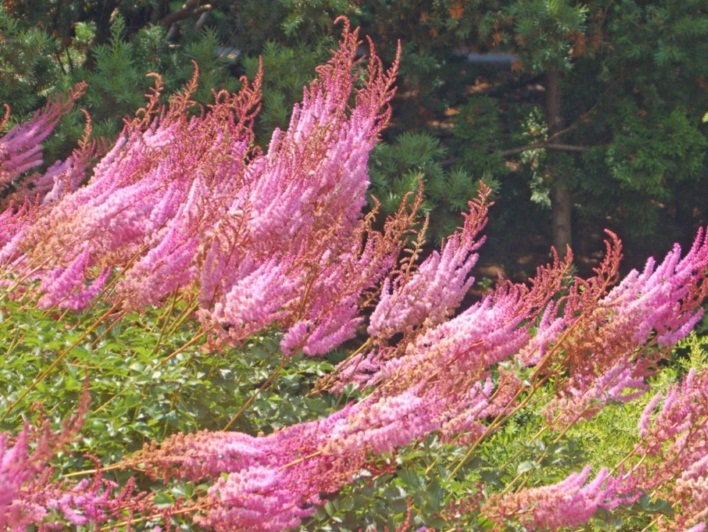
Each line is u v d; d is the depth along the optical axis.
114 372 2.91
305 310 3.31
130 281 2.89
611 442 4.57
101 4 11.36
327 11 10.54
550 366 3.34
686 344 6.34
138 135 3.80
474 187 10.13
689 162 11.43
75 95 5.41
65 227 2.89
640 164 11.29
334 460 2.54
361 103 3.80
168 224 3.03
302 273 3.25
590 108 12.67
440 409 2.64
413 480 2.88
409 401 2.50
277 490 2.44
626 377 3.41
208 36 9.90
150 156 3.65
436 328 3.08
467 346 2.96
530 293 3.30
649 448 3.38
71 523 2.36
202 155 3.71
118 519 2.49
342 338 3.28
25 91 8.80
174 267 2.87
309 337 3.17
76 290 3.14
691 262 3.34
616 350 3.28
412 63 11.03
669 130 11.41
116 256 3.16
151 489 2.71
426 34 11.35
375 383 3.29
